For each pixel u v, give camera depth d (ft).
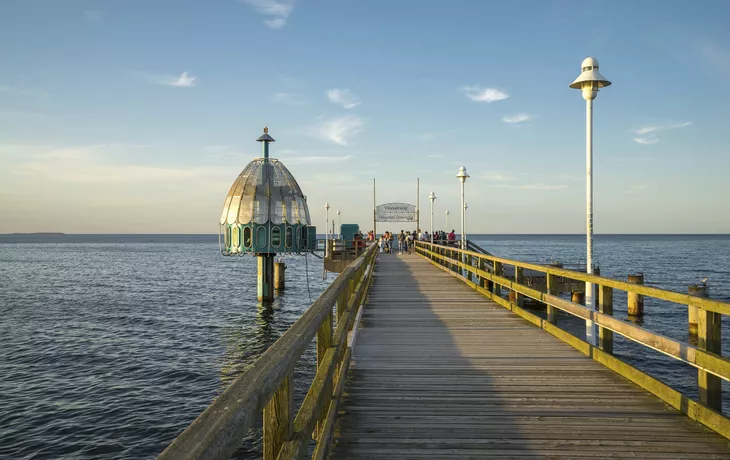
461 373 22.59
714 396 16.16
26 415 46.80
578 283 85.71
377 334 31.42
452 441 15.25
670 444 14.78
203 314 106.52
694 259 274.77
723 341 71.20
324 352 15.30
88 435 42.57
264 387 6.14
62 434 42.73
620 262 247.91
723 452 14.23
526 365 23.94
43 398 51.49
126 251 469.98
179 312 108.68
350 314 21.83
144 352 71.72
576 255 333.42
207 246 634.43
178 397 52.13
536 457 14.12
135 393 53.26
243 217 127.85
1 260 310.86
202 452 4.06
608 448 14.62
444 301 45.75
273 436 8.08
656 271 191.31
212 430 4.53
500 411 17.71
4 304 119.34
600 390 19.95
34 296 134.72
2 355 69.51
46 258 337.11
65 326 91.25
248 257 370.32
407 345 28.35
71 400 50.96
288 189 136.98
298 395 49.90
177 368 63.21
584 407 18.02
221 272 219.20
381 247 162.20
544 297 32.07
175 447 4.11
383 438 15.48
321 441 13.32
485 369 23.26
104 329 88.53
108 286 160.25
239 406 5.24
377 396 19.45
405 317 37.47
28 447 40.27
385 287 56.80
